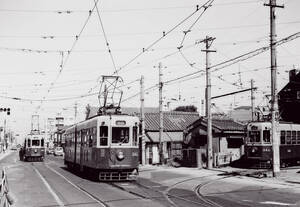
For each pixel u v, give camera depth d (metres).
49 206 12.95
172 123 42.81
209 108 29.02
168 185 19.73
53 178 24.20
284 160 31.06
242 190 17.50
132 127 20.98
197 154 31.84
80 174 27.50
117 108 22.92
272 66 22.39
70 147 31.66
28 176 25.78
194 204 13.23
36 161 48.47
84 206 12.81
